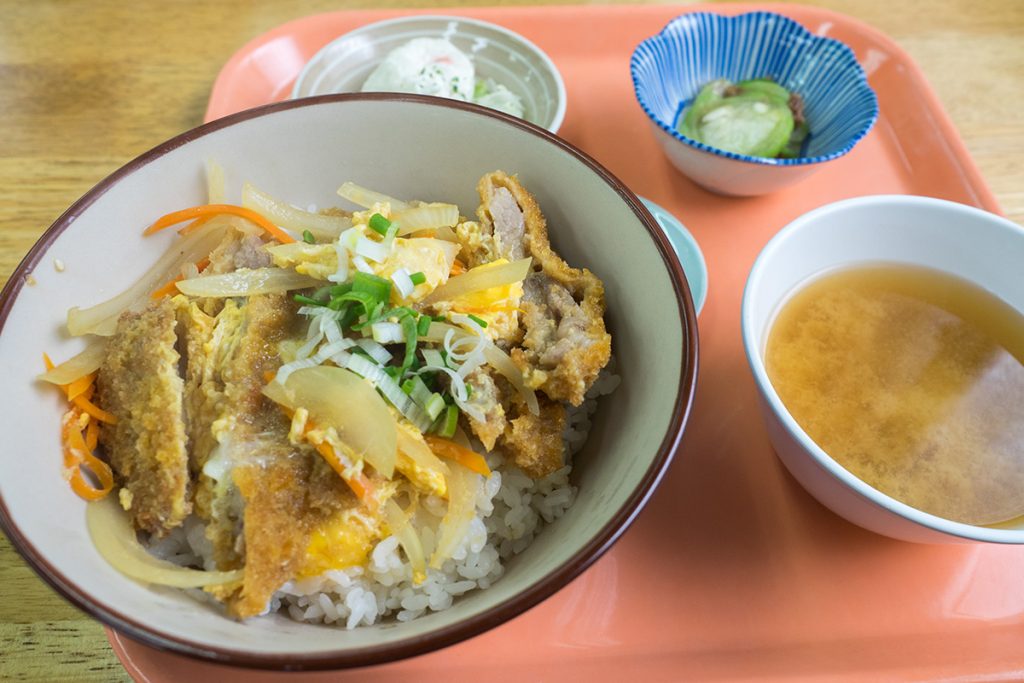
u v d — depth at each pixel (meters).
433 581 0.21
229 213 0.23
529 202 0.24
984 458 0.21
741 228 0.30
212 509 0.20
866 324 0.24
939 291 0.25
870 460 0.21
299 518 0.19
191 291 0.22
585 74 0.36
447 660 0.21
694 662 0.21
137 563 0.18
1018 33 0.37
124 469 0.20
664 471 0.18
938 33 0.37
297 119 0.24
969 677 0.20
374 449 0.19
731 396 0.26
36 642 0.21
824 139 0.33
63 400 0.20
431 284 0.22
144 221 0.23
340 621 0.21
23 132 0.32
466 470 0.21
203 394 0.20
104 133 0.32
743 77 0.35
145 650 0.20
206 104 0.33
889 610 0.22
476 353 0.21
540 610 0.21
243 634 0.17
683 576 0.22
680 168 0.31
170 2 0.37
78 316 0.21
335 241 0.23
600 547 0.17
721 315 0.28
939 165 0.32
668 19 0.37
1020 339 0.23
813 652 0.21
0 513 0.17
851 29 0.36
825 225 0.24
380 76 0.33
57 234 0.21
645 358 0.21
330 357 0.21
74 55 0.35
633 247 0.22
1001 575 0.22
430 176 0.25
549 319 0.23
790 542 0.23
